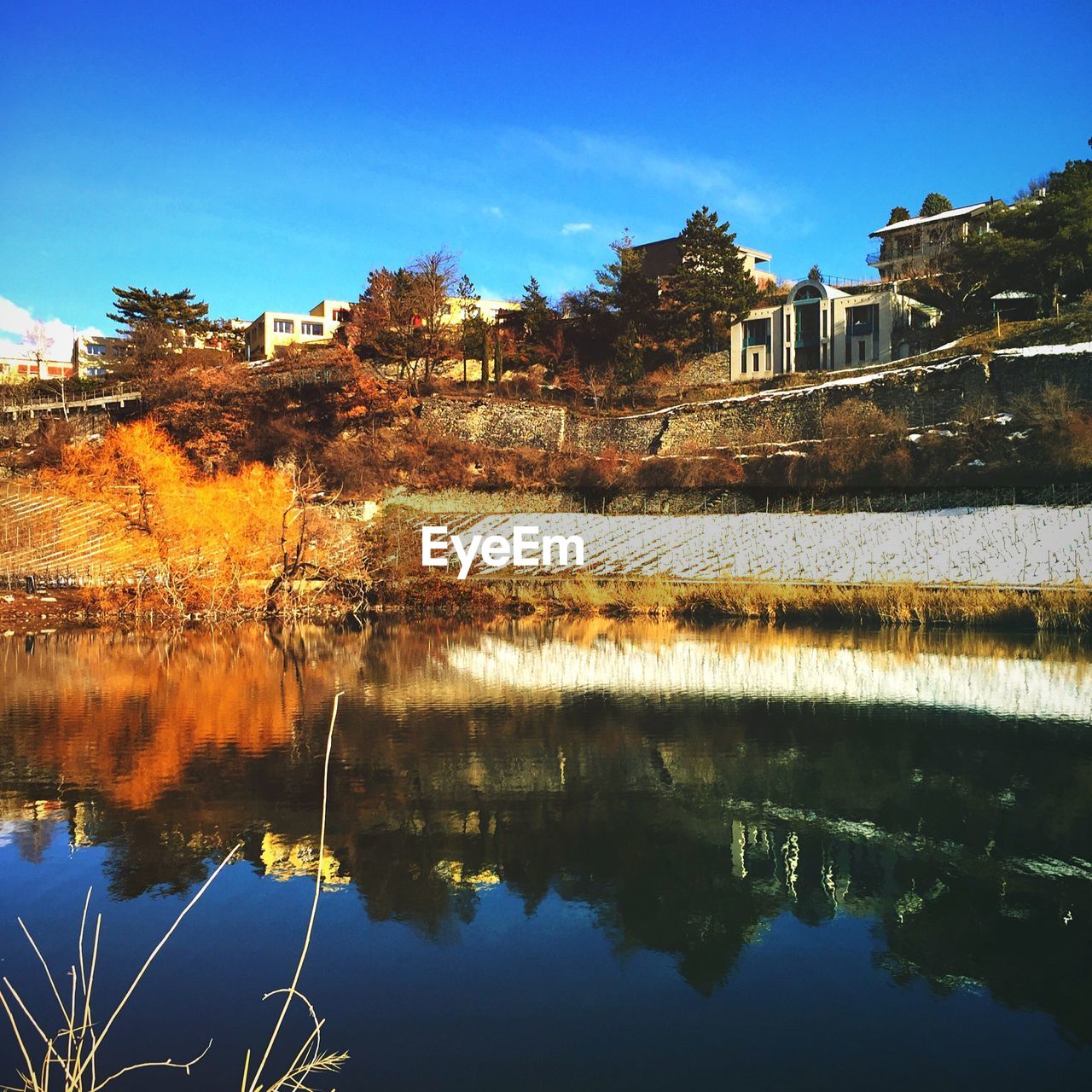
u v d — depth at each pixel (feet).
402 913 23.77
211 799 33.58
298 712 50.29
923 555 112.98
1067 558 103.45
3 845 28.68
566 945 21.99
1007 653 71.36
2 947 21.90
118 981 20.27
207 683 60.59
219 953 21.54
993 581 100.68
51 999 19.52
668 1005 19.26
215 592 107.96
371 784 35.50
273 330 326.85
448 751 40.91
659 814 31.76
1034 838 28.91
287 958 21.34
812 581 109.70
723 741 42.73
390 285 261.24
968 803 32.60
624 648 78.02
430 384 236.43
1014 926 22.79
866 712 49.16
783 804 32.73
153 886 25.53
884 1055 17.35
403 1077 16.58
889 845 28.48
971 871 26.30
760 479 163.32
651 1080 16.52
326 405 215.10
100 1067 16.92
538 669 66.28
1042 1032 18.11
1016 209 200.23
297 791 34.58
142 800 33.50
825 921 23.21
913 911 23.72
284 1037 18.03
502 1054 17.39
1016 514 119.14
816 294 226.38
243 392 221.25
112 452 137.90
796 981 20.24
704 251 242.78
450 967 20.86
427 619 109.19
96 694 56.34
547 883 25.68
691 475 169.07
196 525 116.06
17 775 36.70
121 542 120.67
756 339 235.81
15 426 236.02
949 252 237.25
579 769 37.70
